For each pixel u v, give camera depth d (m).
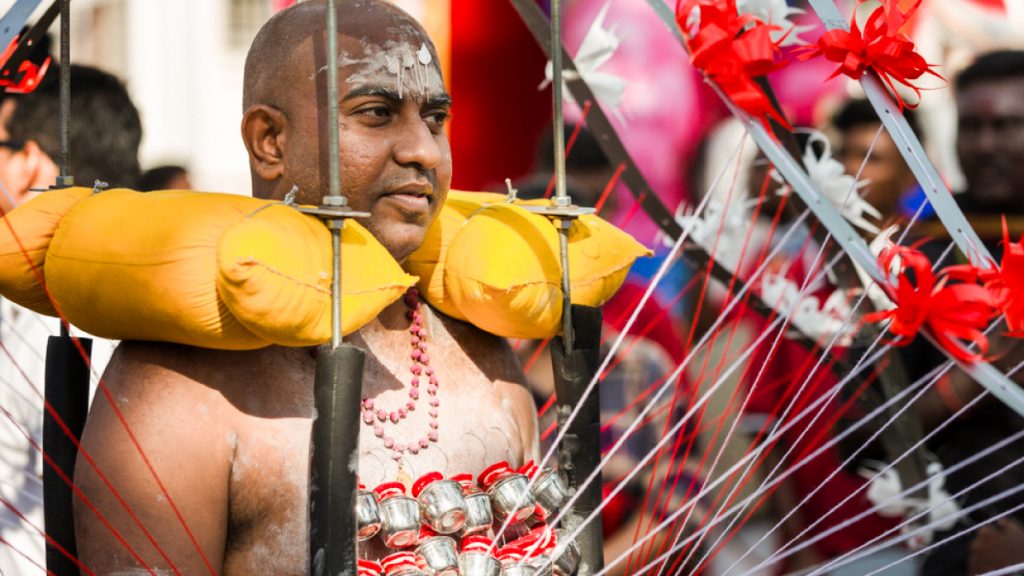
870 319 2.48
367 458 2.82
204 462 2.59
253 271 2.44
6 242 2.69
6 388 3.84
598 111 3.73
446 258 3.01
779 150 2.48
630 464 4.71
